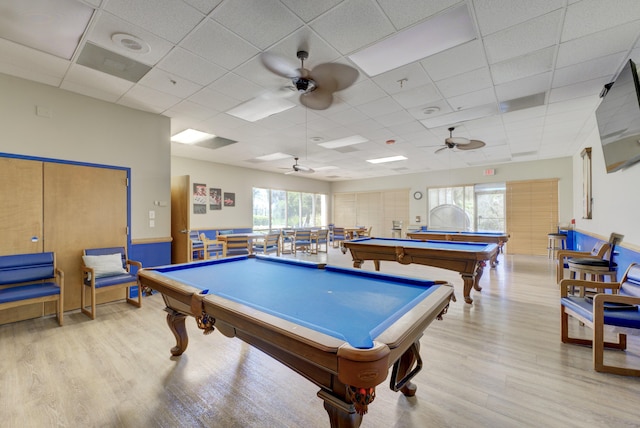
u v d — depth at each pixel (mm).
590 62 2918
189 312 1982
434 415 1666
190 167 7867
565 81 3332
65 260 3570
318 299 1711
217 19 2287
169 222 4562
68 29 2395
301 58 2795
